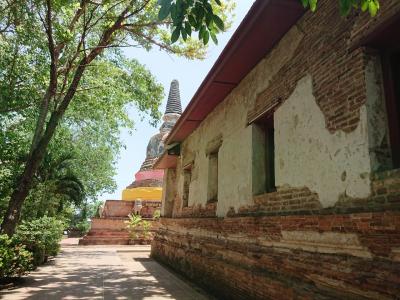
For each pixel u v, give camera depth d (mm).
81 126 17625
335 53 4598
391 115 3945
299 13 5375
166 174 15227
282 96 5848
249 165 6891
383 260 3492
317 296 4383
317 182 4715
